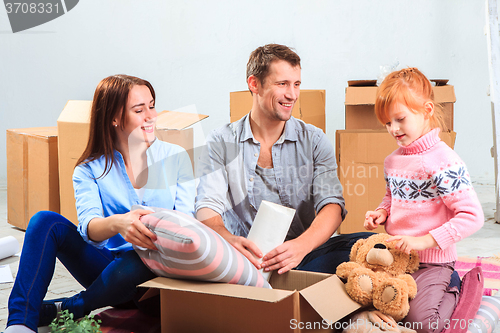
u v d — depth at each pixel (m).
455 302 1.34
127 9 4.43
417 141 1.43
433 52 4.18
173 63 4.42
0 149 4.78
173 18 4.38
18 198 2.94
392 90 1.43
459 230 1.30
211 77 4.39
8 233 2.86
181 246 1.16
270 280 1.41
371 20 4.17
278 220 1.39
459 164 1.36
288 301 1.12
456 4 4.11
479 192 3.81
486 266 2.08
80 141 2.51
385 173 1.54
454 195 1.34
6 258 2.37
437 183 1.37
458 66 4.19
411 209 1.43
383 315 1.22
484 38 4.14
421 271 1.37
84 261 1.48
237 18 4.30
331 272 1.54
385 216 1.54
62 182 2.60
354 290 1.25
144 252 1.32
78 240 1.45
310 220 1.71
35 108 4.71
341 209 1.60
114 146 1.49
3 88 4.71
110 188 1.48
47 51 4.61
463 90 4.22
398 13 4.15
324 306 1.14
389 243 1.39
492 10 3.19
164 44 4.42
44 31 4.58
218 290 1.14
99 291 1.39
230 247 1.26
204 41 4.37
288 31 4.25
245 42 4.31
